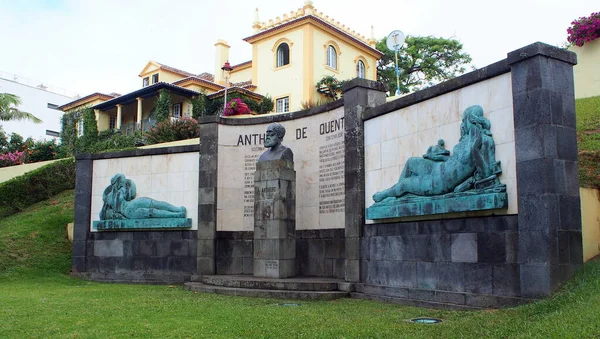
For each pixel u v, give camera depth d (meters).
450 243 9.53
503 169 8.65
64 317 8.73
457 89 9.74
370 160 11.90
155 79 43.97
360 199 11.92
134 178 16.44
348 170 12.36
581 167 11.75
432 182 9.87
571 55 8.46
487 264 8.80
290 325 7.80
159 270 15.68
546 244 7.74
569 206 8.02
